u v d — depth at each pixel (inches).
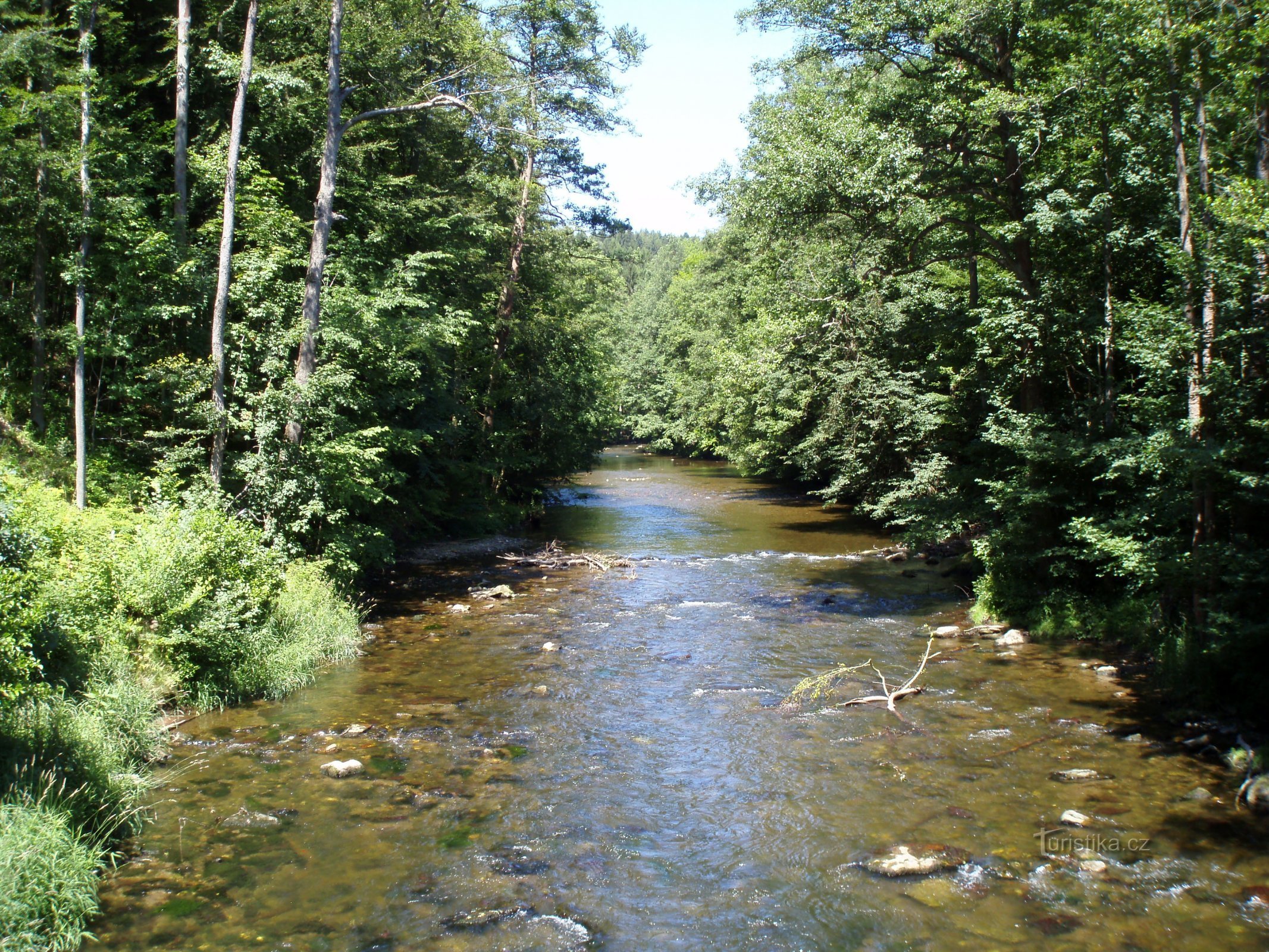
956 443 815.7
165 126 687.7
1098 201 520.1
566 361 1295.5
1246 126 429.7
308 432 612.7
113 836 274.5
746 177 753.6
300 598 528.4
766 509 1393.9
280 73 626.5
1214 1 408.5
